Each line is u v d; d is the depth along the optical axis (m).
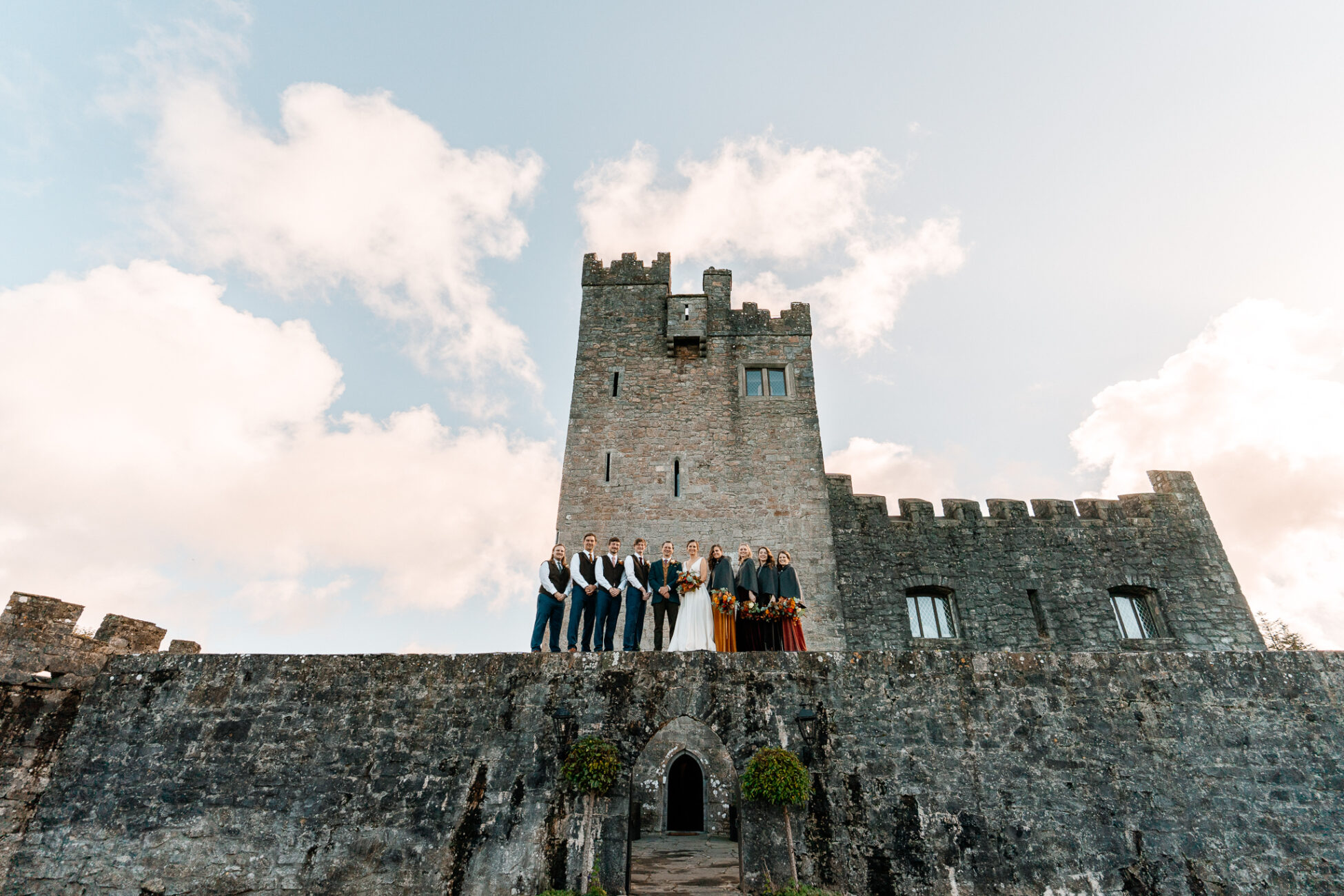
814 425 19.33
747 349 20.78
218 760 8.88
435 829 8.31
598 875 7.84
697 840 13.68
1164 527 18.89
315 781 8.69
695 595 10.48
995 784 8.35
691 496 18.08
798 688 9.02
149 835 8.45
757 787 8.11
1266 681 8.82
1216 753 8.41
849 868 7.87
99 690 9.47
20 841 8.49
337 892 8.00
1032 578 17.92
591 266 22.48
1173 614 17.62
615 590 10.70
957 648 16.92
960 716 8.79
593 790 8.27
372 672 9.43
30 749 9.11
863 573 17.78
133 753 9.00
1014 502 19.14
